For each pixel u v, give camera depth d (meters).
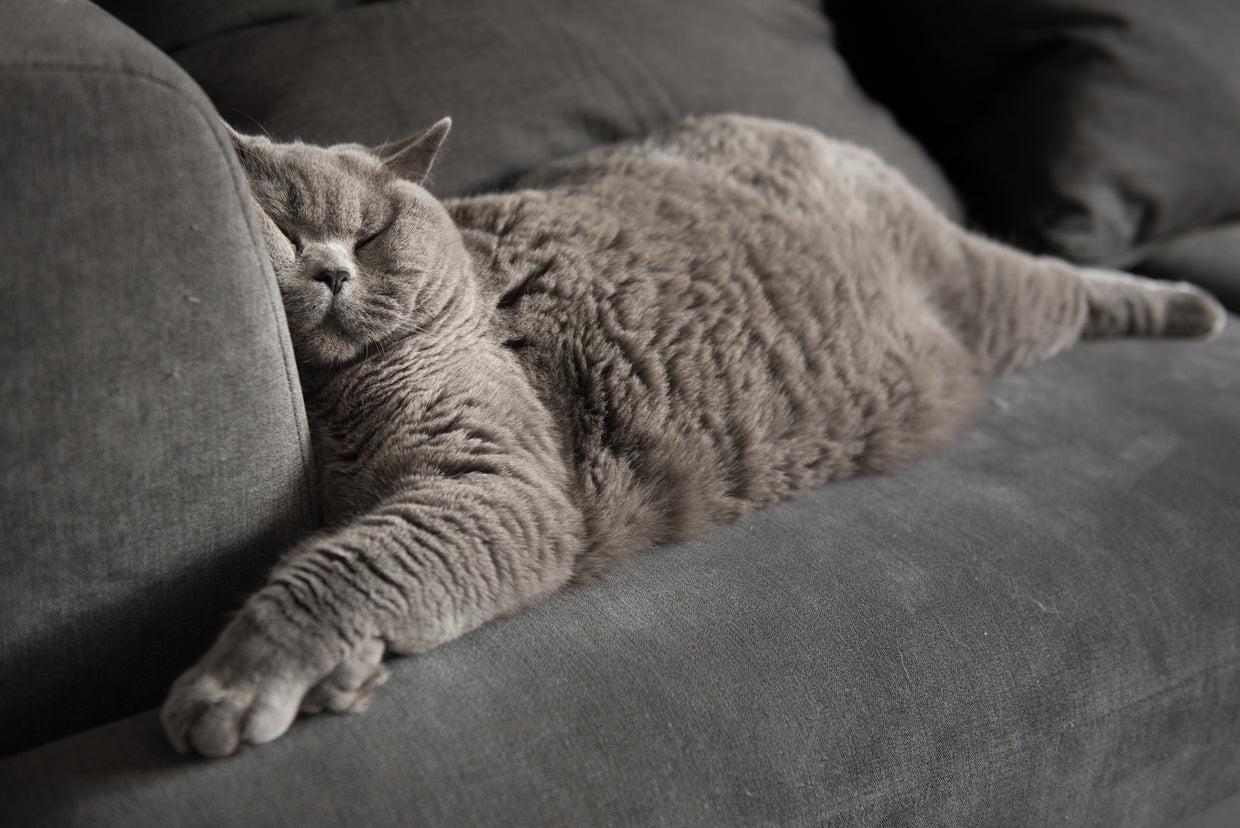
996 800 0.94
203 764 0.76
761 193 1.41
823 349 1.30
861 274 1.39
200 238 0.79
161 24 1.36
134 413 0.78
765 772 0.82
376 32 1.43
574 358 1.21
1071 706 0.97
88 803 0.71
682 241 1.29
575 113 1.53
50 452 0.75
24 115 0.69
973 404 1.40
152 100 0.75
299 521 0.94
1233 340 1.66
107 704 0.84
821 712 0.87
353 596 0.88
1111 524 1.12
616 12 1.60
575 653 0.89
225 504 0.86
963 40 1.83
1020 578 1.02
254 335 0.84
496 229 1.30
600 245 1.27
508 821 0.73
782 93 1.69
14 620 0.76
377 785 0.74
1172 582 1.06
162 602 0.84
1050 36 1.76
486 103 1.46
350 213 1.13
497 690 0.84
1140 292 1.68
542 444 1.14
